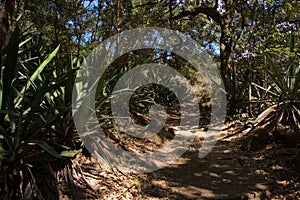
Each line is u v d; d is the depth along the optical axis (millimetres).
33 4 5996
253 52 6578
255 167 3842
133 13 7566
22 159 2322
